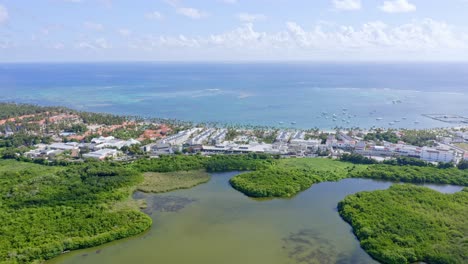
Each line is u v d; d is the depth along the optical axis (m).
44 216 157.00
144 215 162.50
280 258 132.50
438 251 129.75
